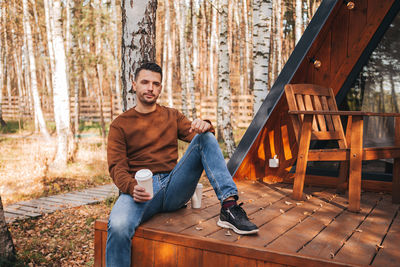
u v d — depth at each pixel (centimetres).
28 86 1770
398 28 352
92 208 585
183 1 1468
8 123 1722
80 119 1705
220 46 987
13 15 1631
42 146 1184
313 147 387
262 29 789
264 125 346
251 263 165
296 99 300
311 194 302
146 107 218
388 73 360
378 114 246
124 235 189
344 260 149
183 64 1459
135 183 194
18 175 830
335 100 341
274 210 244
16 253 405
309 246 168
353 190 240
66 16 1516
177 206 228
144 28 407
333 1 329
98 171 882
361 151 238
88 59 1442
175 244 187
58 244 447
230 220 189
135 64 408
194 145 208
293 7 1633
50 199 643
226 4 980
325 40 355
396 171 267
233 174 359
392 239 179
